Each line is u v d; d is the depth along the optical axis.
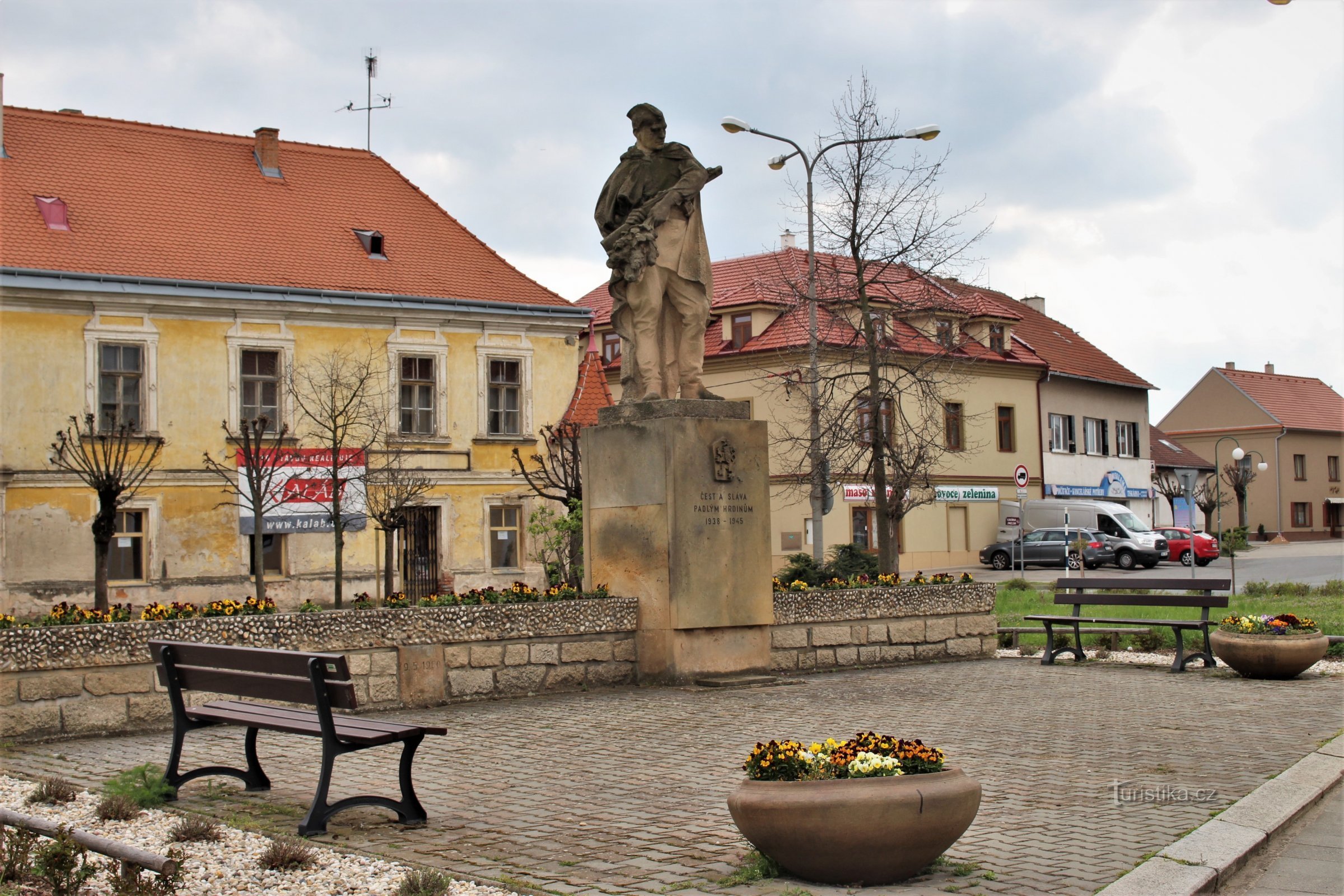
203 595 34.72
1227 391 87.50
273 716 8.34
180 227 36.81
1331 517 89.38
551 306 40.53
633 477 14.68
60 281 33.25
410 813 7.75
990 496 55.09
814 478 29.00
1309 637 15.06
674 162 15.20
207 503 35.00
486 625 13.44
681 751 10.30
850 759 6.50
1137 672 16.02
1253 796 8.35
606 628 14.33
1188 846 7.02
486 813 8.05
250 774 8.78
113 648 11.16
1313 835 7.70
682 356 15.13
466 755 10.19
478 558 39.06
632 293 14.84
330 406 34.84
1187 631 18.23
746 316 49.38
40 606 32.75
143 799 8.16
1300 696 13.52
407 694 12.83
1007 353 56.78
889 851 6.20
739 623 14.70
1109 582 17.23
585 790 8.77
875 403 27.27
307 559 36.22
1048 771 9.32
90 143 37.91
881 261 27.70
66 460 31.53
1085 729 11.30
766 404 48.12
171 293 34.59
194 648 8.50
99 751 10.38
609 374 53.41
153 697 11.35
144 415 34.41
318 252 38.44
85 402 33.62
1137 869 6.57
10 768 9.60
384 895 6.09
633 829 7.58
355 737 7.58
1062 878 6.43
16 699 10.68
